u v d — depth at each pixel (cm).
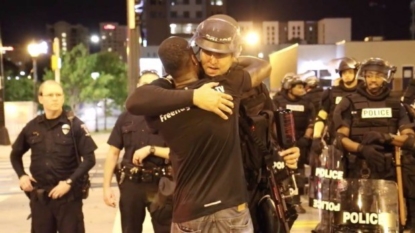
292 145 372
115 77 5219
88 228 803
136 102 323
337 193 504
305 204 888
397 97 597
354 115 589
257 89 368
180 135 319
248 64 361
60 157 508
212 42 321
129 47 1431
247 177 354
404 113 588
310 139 891
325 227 514
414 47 3897
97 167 1545
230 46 322
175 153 326
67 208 508
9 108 3008
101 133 3912
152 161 510
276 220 354
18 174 516
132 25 1423
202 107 311
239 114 347
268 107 379
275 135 377
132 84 1426
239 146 331
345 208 490
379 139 565
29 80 5066
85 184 518
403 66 3925
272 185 359
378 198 484
